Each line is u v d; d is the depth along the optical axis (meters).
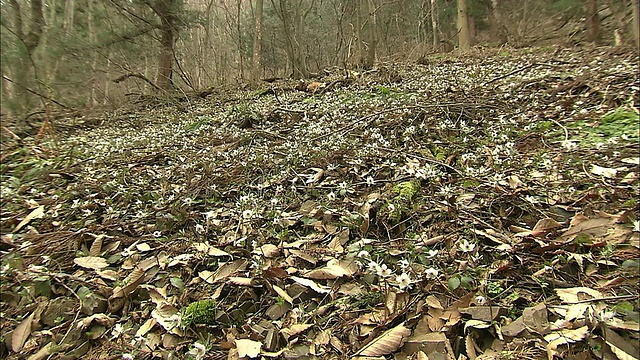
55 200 4.28
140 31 12.13
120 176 4.72
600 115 4.52
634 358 1.67
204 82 16.61
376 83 9.12
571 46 12.84
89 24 11.41
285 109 7.02
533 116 4.98
